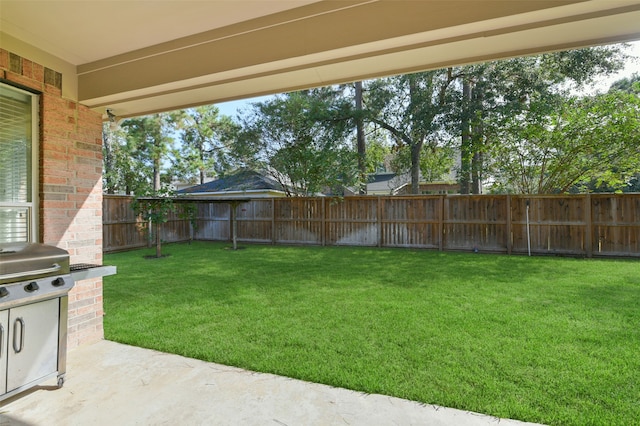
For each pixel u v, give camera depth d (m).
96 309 3.46
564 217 8.45
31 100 3.00
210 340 3.37
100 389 2.54
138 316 4.09
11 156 2.85
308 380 2.61
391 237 10.24
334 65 2.72
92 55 3.20
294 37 2.59
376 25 2.38
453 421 2.09
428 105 11.89
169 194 10.21
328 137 12.90
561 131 8.77
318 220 11.10
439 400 2.30
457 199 9.45
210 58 2.86
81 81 3.37
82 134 3.42
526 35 2.28
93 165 3.53
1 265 2.16
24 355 2.31
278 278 6.13
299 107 12.42
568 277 5.94
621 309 4.11
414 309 4.21
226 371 2.78
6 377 2.21
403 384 2.50
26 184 2.96
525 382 2.50
